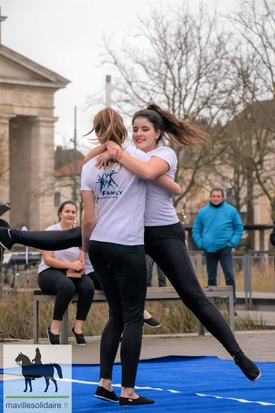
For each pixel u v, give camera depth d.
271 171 42.84
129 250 6.85
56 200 78.88
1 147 52.31
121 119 7.16
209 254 17.14
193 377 8.63
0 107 70.31
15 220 73.25
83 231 7.11
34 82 71.81
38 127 72.69
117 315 7.18
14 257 38.78
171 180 7.19
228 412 6.55
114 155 6.89
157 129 7.52
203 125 39.78
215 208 17.19
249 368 7.31
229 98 38.09
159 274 17.31
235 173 45.06
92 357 10.45
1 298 13.83
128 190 6.90
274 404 6.92
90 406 6.86
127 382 6.92
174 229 7.27
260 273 20.39
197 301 7.28
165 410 6.64
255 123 39.88
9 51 70.25
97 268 7.08
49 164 64.69
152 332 13.80
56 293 11.43
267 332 13.73
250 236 41.75
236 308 20.33
